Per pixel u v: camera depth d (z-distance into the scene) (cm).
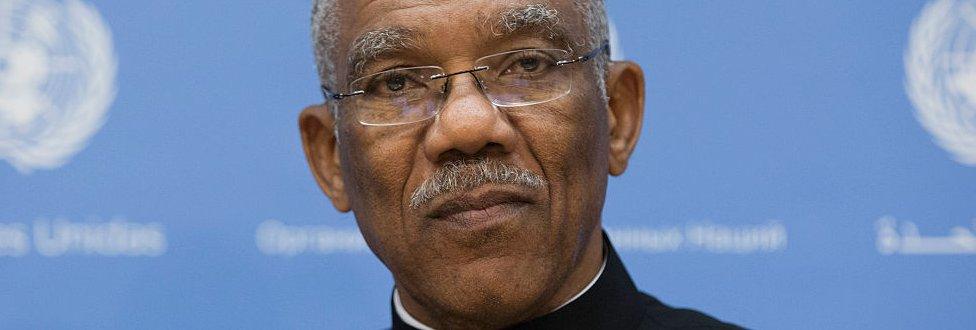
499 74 422
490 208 411
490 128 404
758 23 727
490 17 419
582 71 432
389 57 424
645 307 499
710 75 728
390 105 428
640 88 482
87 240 720
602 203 444
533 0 424
